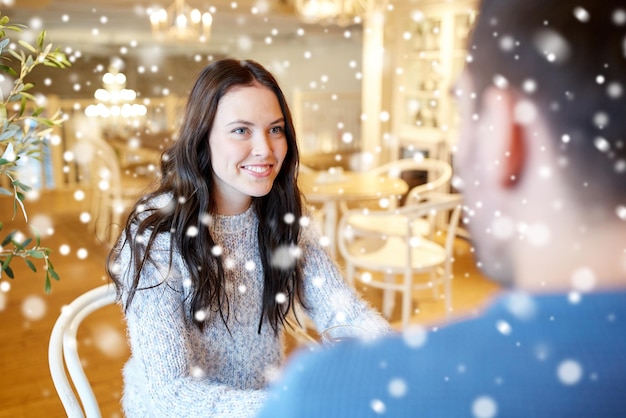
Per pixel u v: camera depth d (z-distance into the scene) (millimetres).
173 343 1082
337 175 3584
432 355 317
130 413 1225
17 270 3738
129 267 1134
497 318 286
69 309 1251
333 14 4473
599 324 264
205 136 1127
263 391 1005
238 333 1238
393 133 5621
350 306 1318
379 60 5629
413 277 3654
